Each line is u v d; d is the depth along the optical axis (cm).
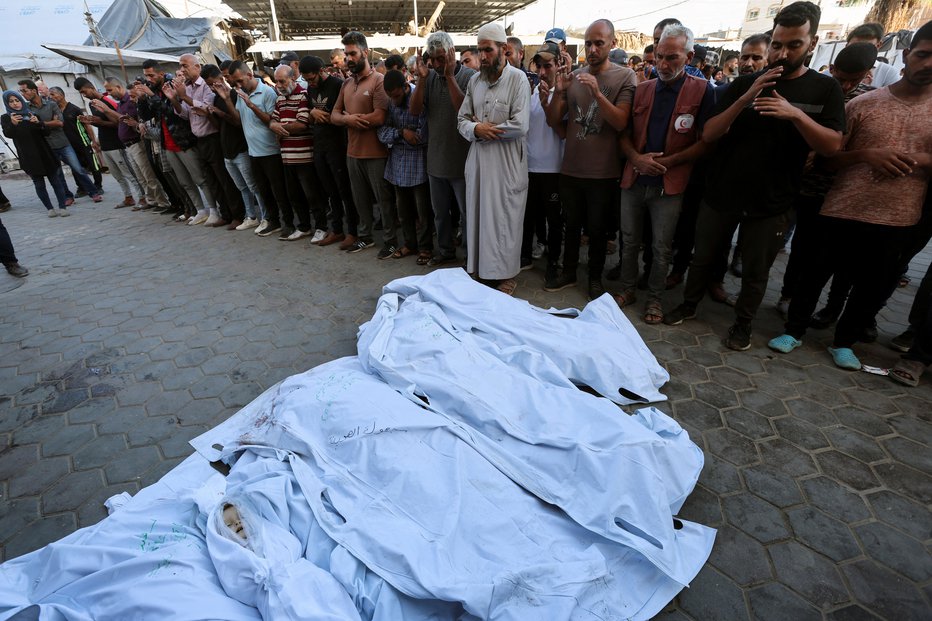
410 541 164
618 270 436
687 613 165
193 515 179
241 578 148
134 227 664
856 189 271
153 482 231
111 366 326
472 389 236
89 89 723
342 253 519
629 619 156
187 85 551
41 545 201
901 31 763
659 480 183
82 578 151
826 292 409
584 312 325
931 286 285
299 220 568
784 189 279
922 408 262
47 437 262
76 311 409
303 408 216
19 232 661
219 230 627
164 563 150
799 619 163
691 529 189
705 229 320
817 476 220
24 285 470
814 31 246
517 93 353
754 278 302
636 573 169
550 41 370
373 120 433
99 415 279
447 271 357
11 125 683
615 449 191
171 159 615
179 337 361
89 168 880
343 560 160
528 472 198
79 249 572
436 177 423
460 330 300
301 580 146
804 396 275
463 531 173
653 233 345
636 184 342
